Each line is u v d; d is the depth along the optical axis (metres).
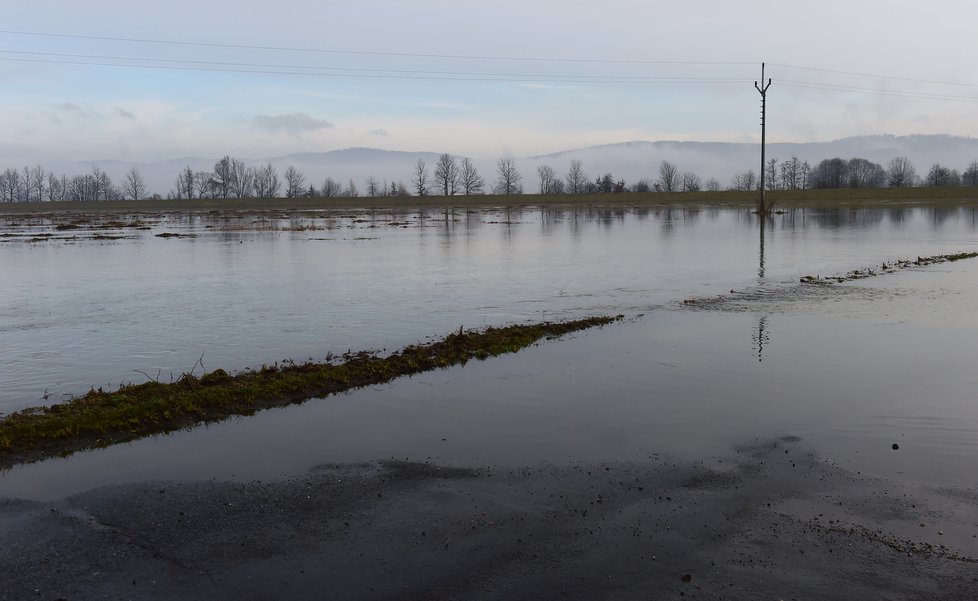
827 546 5.80
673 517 6.33
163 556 5.85
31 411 9.50
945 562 5.54
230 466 7.71
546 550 5.80
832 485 6.94
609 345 13.09
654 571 5.47
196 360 12.35
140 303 18.34
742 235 40.44
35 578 5.54
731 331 14.17
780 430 8.51
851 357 11.93
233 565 5.69
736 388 10.25
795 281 21.19
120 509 6.70
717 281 21.53
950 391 9.93
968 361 11.54
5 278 23.89
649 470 7.38
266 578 5.48
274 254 31.94
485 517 6.40
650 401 9.72
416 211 89.25
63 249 36.25
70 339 14.09
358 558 5.75
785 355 12.14
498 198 111.00
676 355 12.26
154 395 9.92
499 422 8.98
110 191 158.62
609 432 8.54
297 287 20.98
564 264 26.80
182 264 27.97
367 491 7.00
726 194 97.25
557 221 60.47
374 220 66.69
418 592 5.25
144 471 7.61
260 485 7.20
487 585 5.32
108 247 37.38
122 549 5.96
